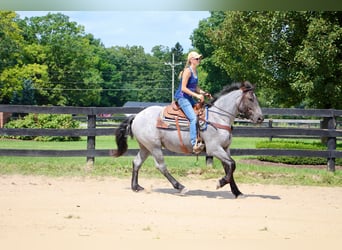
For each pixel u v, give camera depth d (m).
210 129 9.27
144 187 10.80
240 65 22.14
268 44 19.84
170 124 9.55
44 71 49.03
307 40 18.53
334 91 18.84
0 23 45.09
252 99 9.26
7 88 47.75
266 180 12.05
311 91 19.06
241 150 13.16
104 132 13.32
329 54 18.03
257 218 7.73
